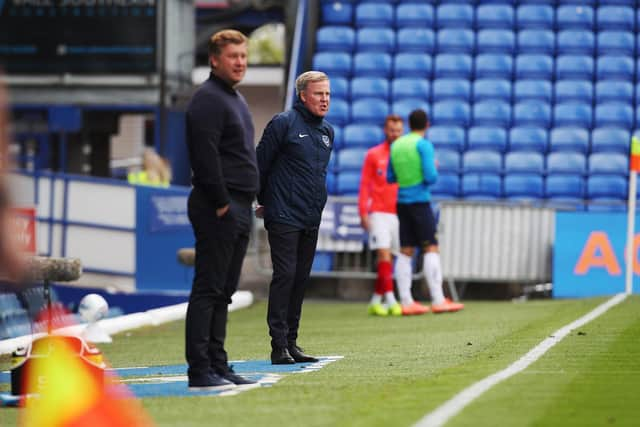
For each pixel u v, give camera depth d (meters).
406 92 77.12
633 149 56.34
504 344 34.81
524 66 79.81
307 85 32.88
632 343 33.88
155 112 98.12
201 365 26.61
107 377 27.28
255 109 119.31
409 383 26.27
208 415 22.58
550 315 45.69
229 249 26.73
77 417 18.20
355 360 32.97
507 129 76.25
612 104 78.56
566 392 24.12
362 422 20.89
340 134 74.00
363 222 52.41
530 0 83.12
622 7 83.38
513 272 63.66
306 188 32.66
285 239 32.66
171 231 63.53
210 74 27.05
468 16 82.06
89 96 98.50
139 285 63.81
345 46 80.38
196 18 119.06
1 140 15.59
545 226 63.59
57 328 42.16
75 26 98.19
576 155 74.00
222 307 27.66
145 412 23.02
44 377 25.41
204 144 26.23
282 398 24.69
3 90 15.48
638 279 62.09
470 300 64.88
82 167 104.75
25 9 98.38
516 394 23.80
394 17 82.19
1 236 15.75
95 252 64.31
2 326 42.59
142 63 97.75
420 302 62.88
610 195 73.12
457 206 63.66
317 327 46.78
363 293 64.75
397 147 51.50
